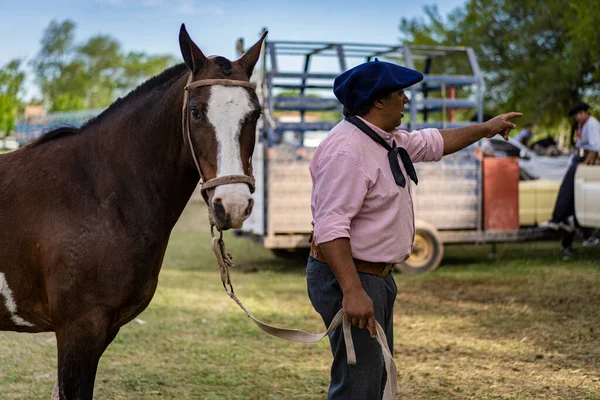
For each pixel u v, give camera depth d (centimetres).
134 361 489
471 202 895
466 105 896
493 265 904
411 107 883
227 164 267
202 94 278
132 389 430
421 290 741
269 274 882
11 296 305
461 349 509
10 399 412
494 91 1770
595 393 405
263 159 849
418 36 1850
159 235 311
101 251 297
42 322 317
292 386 436
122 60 7100
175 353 509
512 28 1730
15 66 3469
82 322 296
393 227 261
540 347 508
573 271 822
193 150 281
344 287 247
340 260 247
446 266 909
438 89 973
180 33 289
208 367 475
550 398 400
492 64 1750
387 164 260
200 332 571
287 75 870
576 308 632
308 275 279
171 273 883
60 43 6819
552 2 1586
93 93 6725
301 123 871
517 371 453
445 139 295
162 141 308
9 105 3272
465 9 1823
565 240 946
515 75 1684
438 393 414
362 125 260
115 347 524
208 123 273
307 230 854
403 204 263
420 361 481
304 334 274
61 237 296
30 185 305
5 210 303
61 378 296
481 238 898
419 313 631
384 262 262
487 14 1739
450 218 887
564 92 1614
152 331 573
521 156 1229
